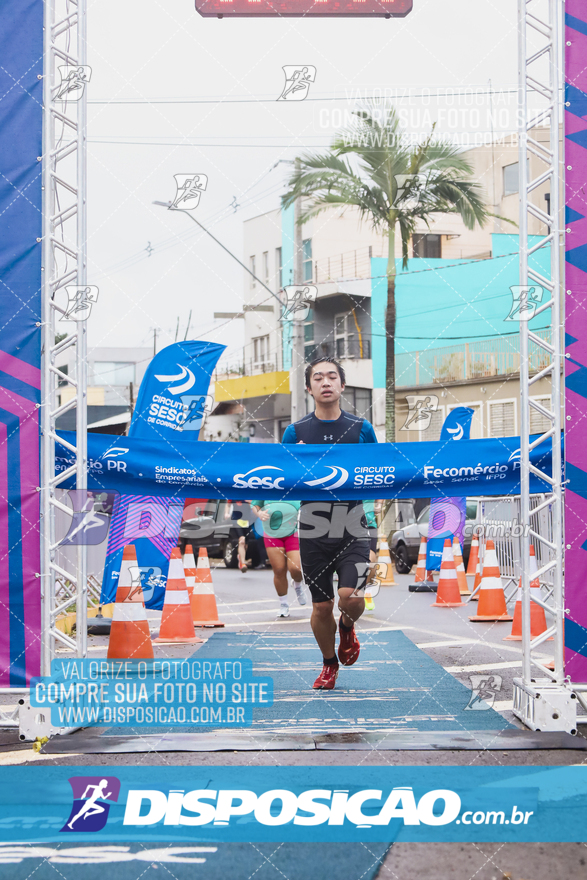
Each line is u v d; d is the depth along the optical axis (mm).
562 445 5129
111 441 5398
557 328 4727
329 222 26047
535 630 7543
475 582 11234
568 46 4730
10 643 4660
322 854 2930
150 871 2814
